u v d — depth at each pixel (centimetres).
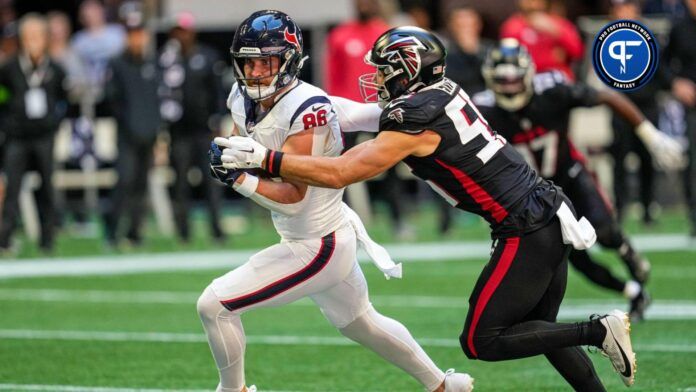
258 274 1781
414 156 1734
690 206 4166
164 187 4984
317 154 1747
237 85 1803
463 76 4275
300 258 1780
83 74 5138
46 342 2638
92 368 2350
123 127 4372
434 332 2698
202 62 4388
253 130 1767
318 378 2245
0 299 3300
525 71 2550
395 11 5159
